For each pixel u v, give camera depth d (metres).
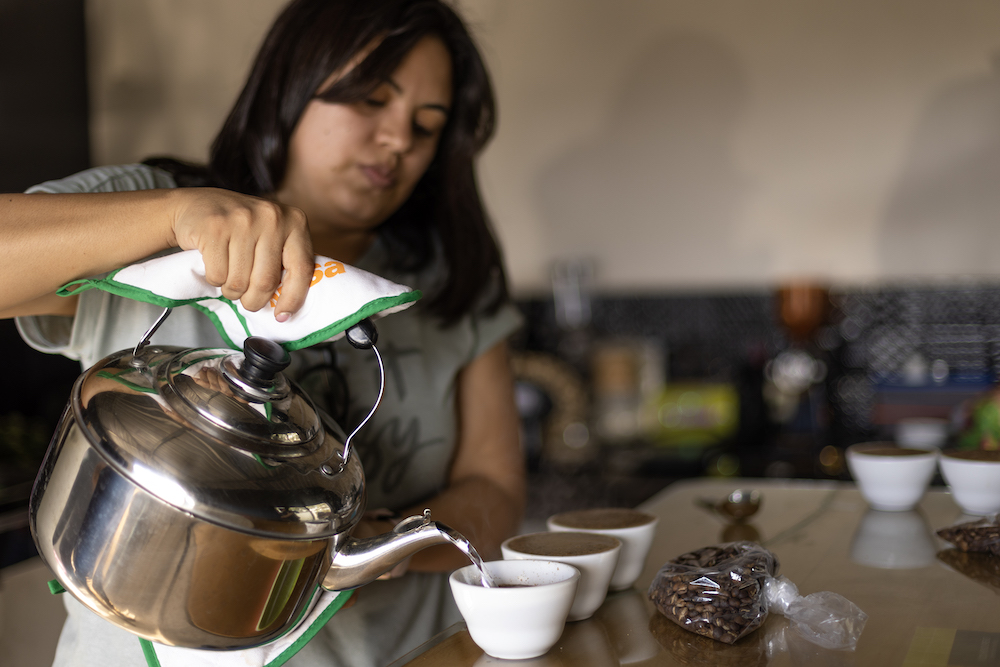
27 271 0.63
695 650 0.65
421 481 1.08
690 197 2.39
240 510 0.55
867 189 2.25
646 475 2.22
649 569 0.87
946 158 2.18
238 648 0.61
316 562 0.60
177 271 0.62
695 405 2.37
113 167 0.93
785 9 2.28
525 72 2.51
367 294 0.61
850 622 0.65
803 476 2.08
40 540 0.60
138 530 0.55
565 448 2.38
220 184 0.97
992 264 2.16
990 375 2.16
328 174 0.98
